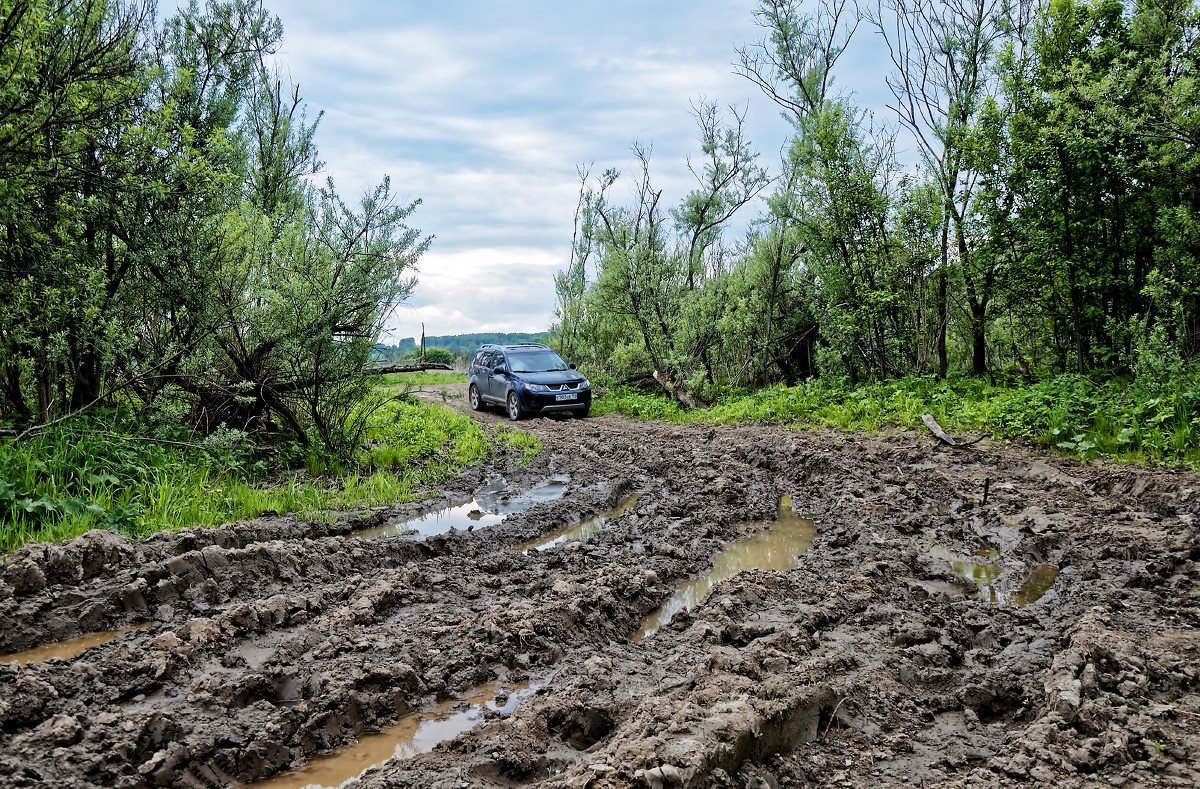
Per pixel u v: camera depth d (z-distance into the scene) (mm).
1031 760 3119
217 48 10797
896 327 15164
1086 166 11578
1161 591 5203
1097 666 3932
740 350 18734
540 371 17922
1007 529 6977
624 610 5363
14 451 7316
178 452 8836
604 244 21094
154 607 5227
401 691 4113
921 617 4988
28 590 5191
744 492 8891
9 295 8008
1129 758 3119
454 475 10477
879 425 12102
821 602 5285
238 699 3979
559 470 11055
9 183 7348
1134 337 11414
